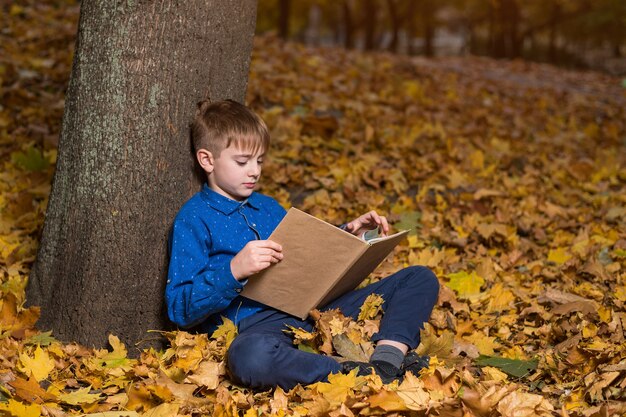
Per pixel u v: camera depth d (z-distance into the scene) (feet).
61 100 19.76
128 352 10.24
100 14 10.12
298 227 9.06
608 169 20.67
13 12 29.84
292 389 8.74
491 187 17.88
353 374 8.56
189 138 10.30
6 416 8.16
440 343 9.99
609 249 14.44
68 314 10.28
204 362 9.19
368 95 24.70
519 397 8.07
